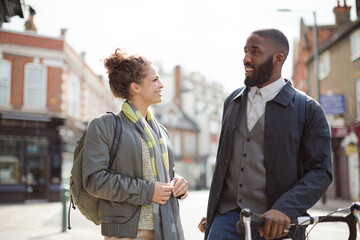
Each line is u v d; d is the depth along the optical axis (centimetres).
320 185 201
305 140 216
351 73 1895
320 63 2244
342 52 1973
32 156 2220
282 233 188
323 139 213
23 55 2261
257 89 229
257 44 220
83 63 2730
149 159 238
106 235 231
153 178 236
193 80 5559
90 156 225
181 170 4803
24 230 902
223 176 231
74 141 2500
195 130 5059
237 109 236
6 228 941
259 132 222
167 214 231
